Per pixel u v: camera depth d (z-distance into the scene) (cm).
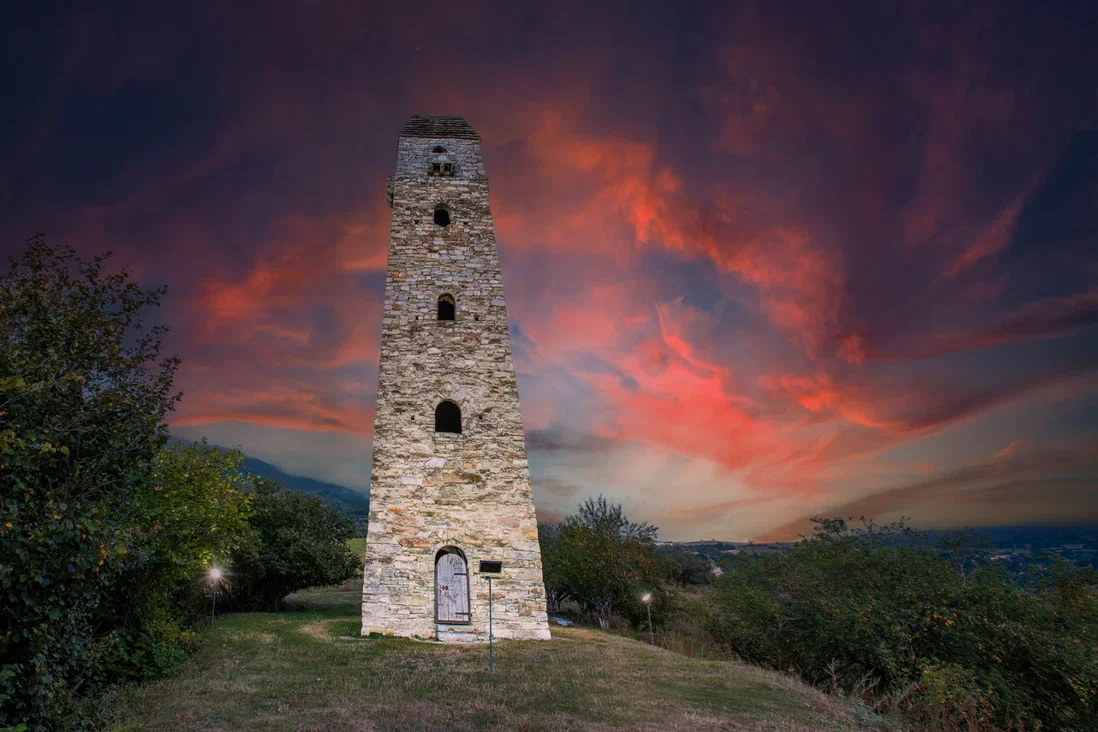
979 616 1564
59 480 948
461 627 1655
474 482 1812
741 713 1059
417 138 2442
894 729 1088
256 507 2617
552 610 3180
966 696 1341
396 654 1387
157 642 1244
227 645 1462
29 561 779
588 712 1009
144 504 1235
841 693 1372
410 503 1756
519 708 1012
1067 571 1659
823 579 1922
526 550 1758
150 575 1252
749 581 2178
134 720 908
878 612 1644
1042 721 1431
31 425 901
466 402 1914
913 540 1941
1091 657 1441
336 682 1136
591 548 2786
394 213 2227
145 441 1112
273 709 975
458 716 955
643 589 2622
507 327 2047
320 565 2600
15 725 757
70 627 891
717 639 2191
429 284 2100
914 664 1520
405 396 1898
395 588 1658
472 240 2202
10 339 957
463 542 1738
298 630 1698
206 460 1585
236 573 2498
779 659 1850
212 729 880
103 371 1091
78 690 1005
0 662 780
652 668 1372
